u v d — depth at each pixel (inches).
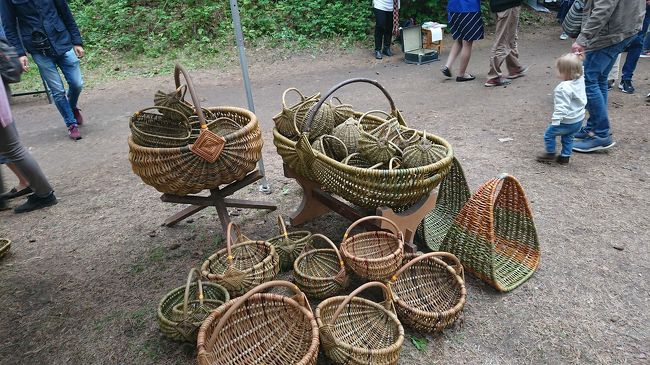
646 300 106.3
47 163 205.5
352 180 107.5
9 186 183.2
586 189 155.1
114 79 333.4
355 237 112.7
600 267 117.6
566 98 160.9
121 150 216.5
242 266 109.3
